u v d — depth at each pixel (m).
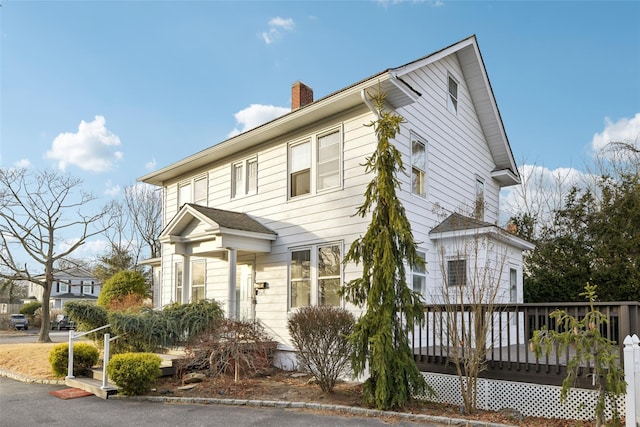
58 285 50.00
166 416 7.48
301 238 11.94
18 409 8.02
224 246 11.62
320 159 11.84
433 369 8.53
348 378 9.92
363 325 7.95
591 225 16.17
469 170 14.52
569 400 7.00
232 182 14.40
